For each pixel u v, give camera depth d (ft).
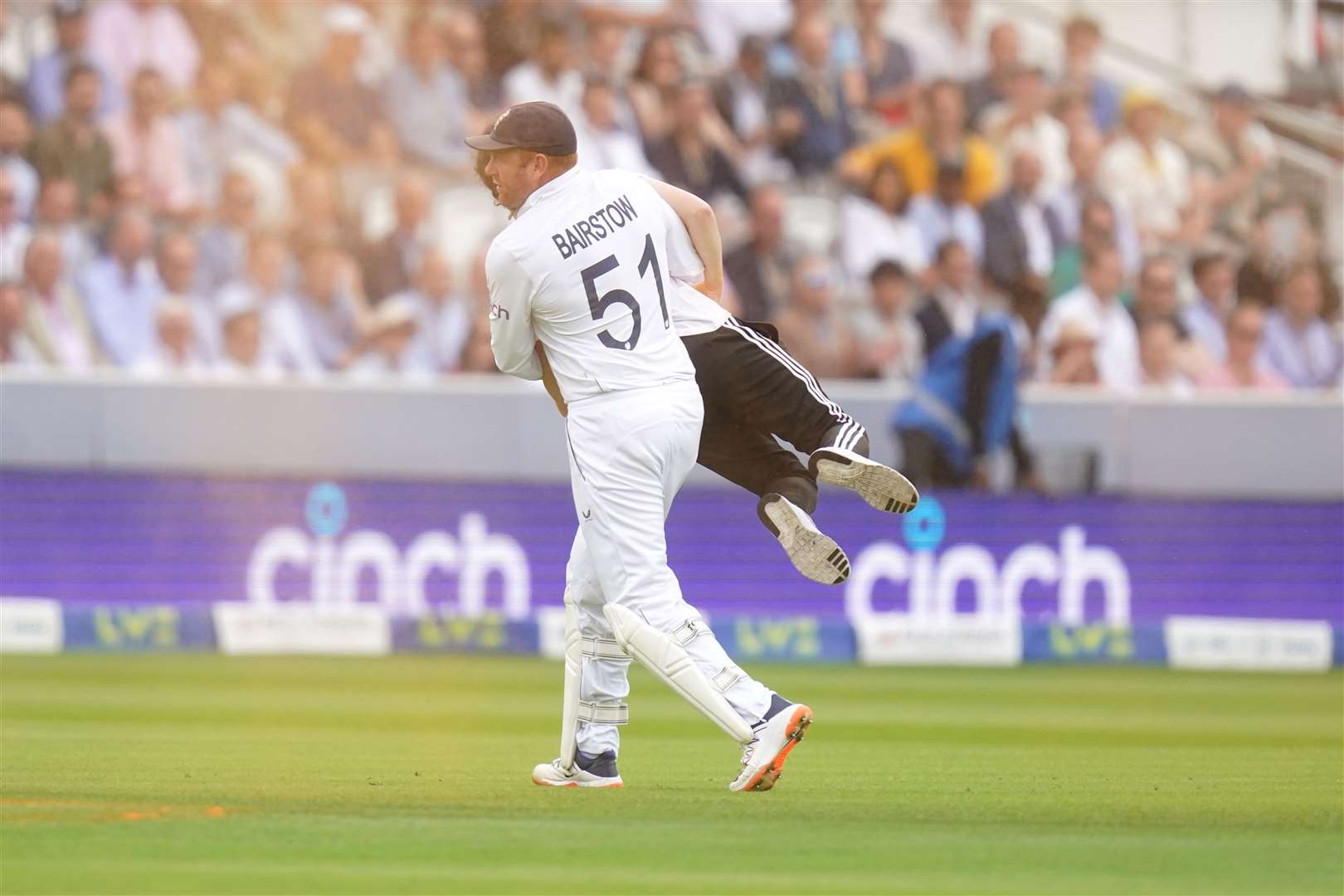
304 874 36.04
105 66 161.48
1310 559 174.19
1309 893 35.76
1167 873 38.19
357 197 166.40
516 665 134.31
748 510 174.40
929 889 35.45
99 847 39.32
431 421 166.09
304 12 165.89
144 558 161.79
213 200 163.53
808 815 48.03
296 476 164.66
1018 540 171.63
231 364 163.53
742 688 52.75
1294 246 182.70
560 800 50.90
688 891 34.73
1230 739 82.53
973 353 168.96
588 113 169.99
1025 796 54.80
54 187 159.84
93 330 160.97
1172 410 173.17
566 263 51.29
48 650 145.18
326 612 148.36
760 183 172.65
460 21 169.17
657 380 52.31
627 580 52.21
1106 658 155.22
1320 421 173.78
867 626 152.05
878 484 54.24
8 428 159.43
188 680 112.47
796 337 170.71
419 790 53.26
